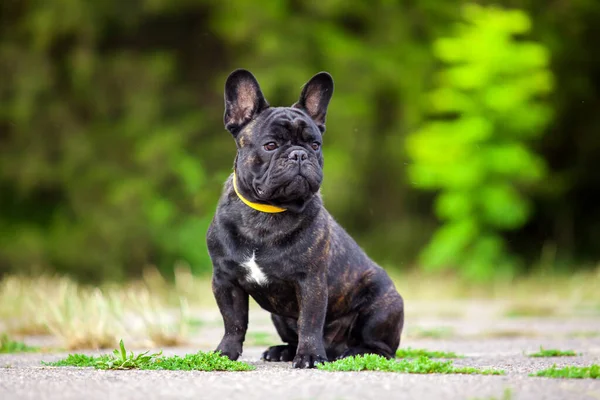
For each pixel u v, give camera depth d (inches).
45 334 381.7
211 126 829.2
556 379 182.2
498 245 716.7
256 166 221.3
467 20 810.8
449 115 851.4
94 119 834.2
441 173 718.5
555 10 872.9
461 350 309.3
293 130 223.6
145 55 824.9
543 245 906.7
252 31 796.0
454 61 751.7
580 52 893.2
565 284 658.8
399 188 893.2
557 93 872.9
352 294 240.1
